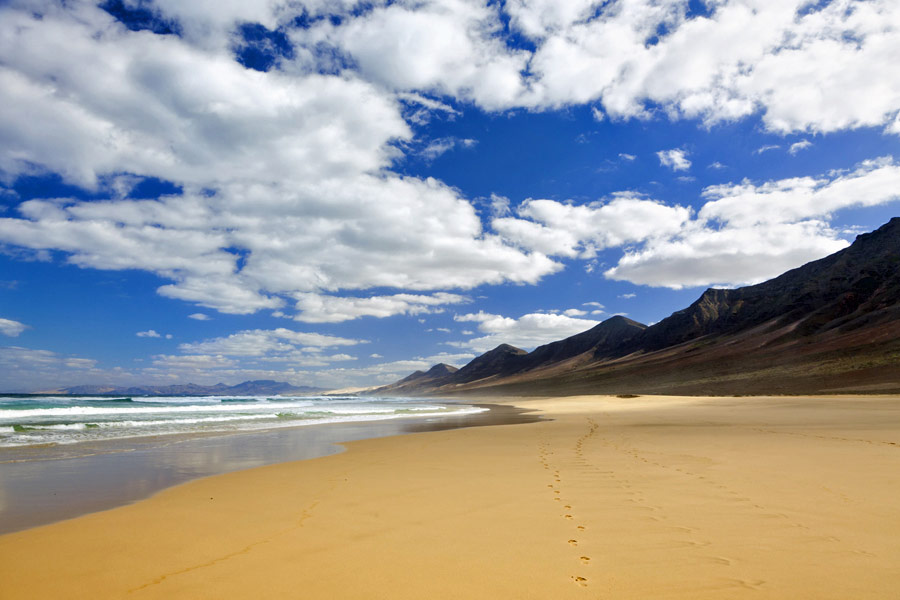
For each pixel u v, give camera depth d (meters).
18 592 4.20
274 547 5.27
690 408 35.75
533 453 12.30
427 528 5.83
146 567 4.75
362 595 3.99
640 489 7.52
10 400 63.06
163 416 31.73
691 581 4.07
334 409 48.53
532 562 4.63
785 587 3.88
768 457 10.19
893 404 29.52
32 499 7.87
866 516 5.76
